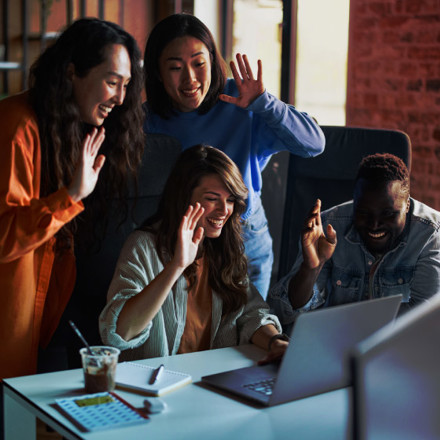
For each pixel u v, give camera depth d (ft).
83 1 17.56
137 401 4.99
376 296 7.09
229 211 6.40
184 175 6.31
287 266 8.86
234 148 8.29
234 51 14.89
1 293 6.12
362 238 6.96
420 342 2.62
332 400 5.06
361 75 12.90
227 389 5.16
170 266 5.80
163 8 17.31
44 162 6.27
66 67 6.14
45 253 6.38
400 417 2.58
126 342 5.90
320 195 8.74
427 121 12.05
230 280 6.52
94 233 7.11
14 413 5.27
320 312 4.74
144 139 7.20
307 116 8.30
